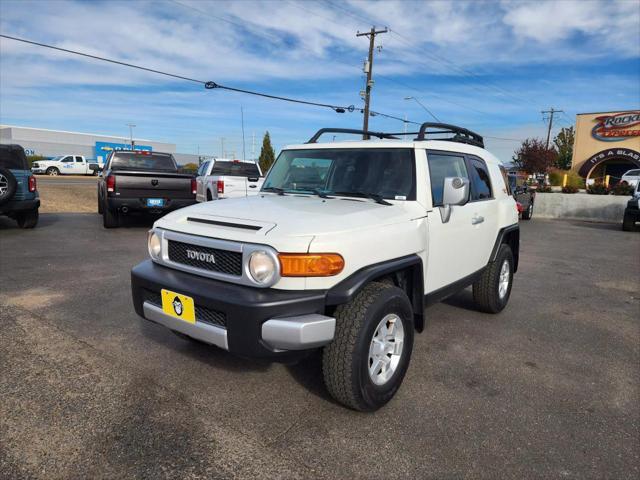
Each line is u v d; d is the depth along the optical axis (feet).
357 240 9.63
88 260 24.21
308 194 13.16
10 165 32.50
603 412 10.55
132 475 7.86
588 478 8.23
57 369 11.57
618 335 15.89
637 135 104.06
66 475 7.80
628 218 47.83
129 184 33.60
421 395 11.05
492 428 9.71
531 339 15.17
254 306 8.78
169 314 10.20
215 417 9.71
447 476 8.14
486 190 16.55
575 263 29.58
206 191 47.52
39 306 16.39
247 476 7.96
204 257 10.05
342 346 9.36
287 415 9.89
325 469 8.21
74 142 268.00
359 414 10.07
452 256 13.55
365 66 96.32
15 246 27.58
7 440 8.64
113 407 9.93
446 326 16.19
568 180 97.55
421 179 12.19
